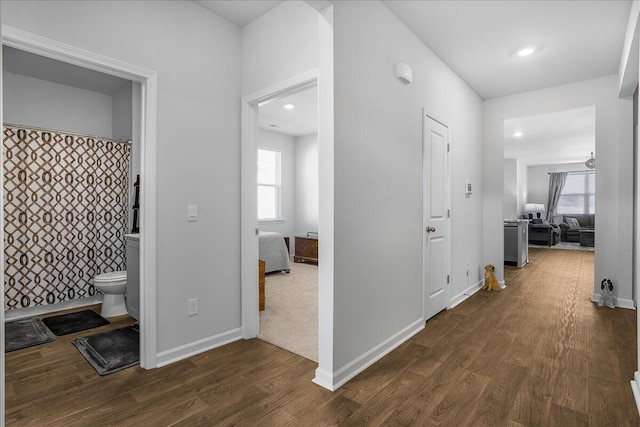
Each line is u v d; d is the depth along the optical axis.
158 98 2.28
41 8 1.82
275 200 7.12
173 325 2.37
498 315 3.35
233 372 2.21
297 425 1.68
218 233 2.64
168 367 2.27
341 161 2.08
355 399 1.90
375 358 2.38
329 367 2.02
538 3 2.49
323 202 2.07
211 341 2.59
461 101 3.91
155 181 2.26
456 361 2.36
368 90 2.33
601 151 3.84
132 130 3.81
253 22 2.70
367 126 2.32
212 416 1.75
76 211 3.67
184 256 2.43
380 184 2.46
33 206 3.42
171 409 1.80
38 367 2.28
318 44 2.24
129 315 3.36
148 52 2.23
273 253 5.41
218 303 2.64
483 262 4.68
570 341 2.69
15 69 3.50
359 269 2.24
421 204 3.04
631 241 3.63
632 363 2.30
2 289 1.13
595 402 1.86
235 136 2.76
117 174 3.93
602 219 3.82
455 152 3.77
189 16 2.45
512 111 4.44
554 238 9.60
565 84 4.07
